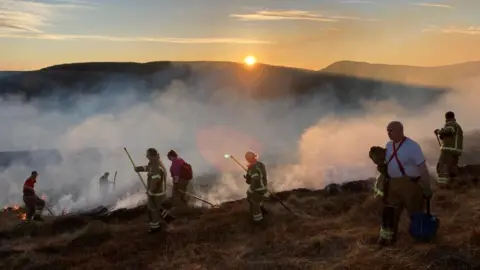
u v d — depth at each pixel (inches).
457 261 267.1
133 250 363.3
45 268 346.6
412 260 278.1
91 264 341.7
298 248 328.8
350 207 439.2
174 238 381.1
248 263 311.9
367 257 289.6
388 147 297.9
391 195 299.9
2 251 393.1
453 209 394.9
